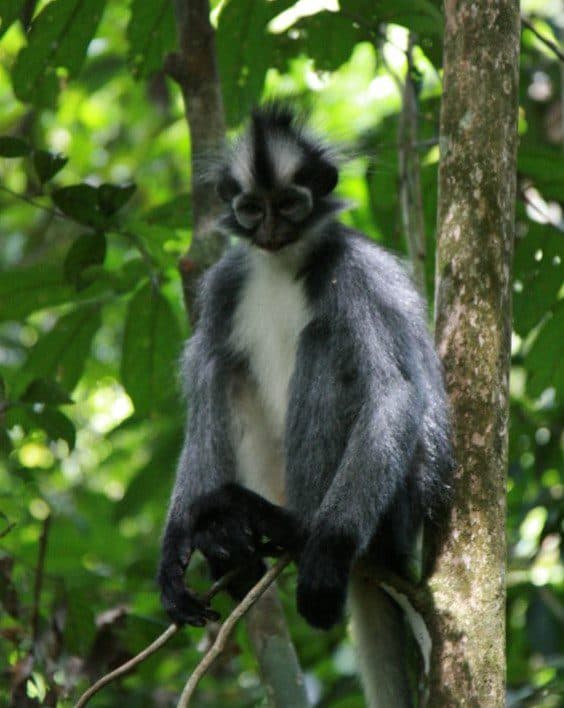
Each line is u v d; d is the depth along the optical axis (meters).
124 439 20.64
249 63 12.42
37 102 12.45
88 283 10.89
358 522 8.06
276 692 9.52
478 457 7.36
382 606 9.51
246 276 9.91
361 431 8.38
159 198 22.58
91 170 24.42
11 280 11.72
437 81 15.66
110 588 12.78
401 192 11.08
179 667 14.23
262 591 7.19
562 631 12.99
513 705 11.05
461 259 7.55
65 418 10.33
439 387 8.52
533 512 14.96
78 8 11.66
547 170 11.71
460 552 7.25
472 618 7.06
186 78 10.79
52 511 11.91
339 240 9.49
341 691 13.38
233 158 9.95
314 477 8.86
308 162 9.64
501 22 7.74
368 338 8.76
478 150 7.61
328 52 12.62
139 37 12.42
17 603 9.70
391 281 9.05
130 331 11.86
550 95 16.42
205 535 8.65
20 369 12.15
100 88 21.12
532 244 11.88
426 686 7.09
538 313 11.99
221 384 9.81
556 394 12.36
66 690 9.77
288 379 9.55
